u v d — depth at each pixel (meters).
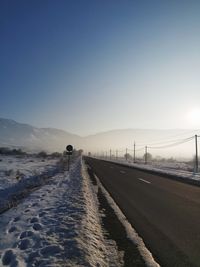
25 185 20.31
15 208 10.73
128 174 28.30
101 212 10.06
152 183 20.11
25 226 7.98
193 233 7.63
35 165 44.12
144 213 10.01
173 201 12.55
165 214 9.88
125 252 6.16
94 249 6.20
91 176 24.81
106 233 7.54
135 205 11.49
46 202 11.61
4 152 99.69
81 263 5.35
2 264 5.43
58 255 5.73
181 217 9.45
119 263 5.57
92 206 10.99
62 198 12.55
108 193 14.73
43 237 6.83
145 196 13.91
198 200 12.84
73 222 8.23
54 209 10.12
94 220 8.78
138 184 19.27
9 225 8.20
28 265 5.29
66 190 15.26
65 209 10.05
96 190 15.82
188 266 5.52
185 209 10.76
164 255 6.07
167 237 7.28
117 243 6.75
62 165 39.38
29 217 9.00
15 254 5.83
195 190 16.44
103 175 26.36
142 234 7.51
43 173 30.14
